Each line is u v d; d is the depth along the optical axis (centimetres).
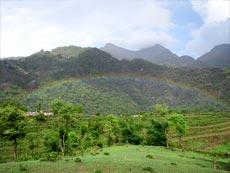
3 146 10169
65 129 8462
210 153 10112
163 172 3859
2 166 3878
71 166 3919
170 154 7294
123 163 4247
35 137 10875
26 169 3647
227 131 14775
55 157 5106
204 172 4503
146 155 5962
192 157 7556
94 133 10244
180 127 10094
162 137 11025
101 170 3666
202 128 15350
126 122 11231
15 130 7456
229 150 11031
